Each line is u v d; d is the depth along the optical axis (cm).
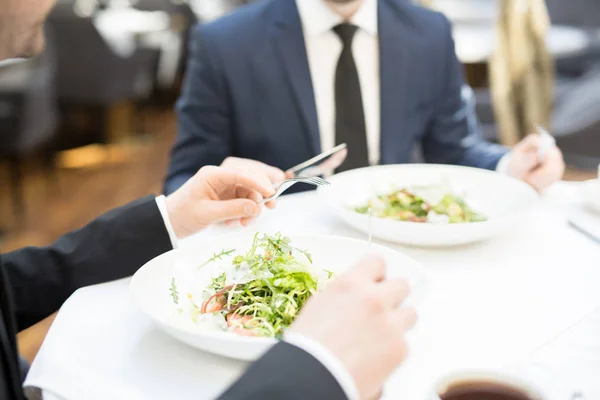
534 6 304
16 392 92
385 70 188
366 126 187
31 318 112
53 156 468
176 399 78
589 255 118
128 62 454
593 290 105
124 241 112
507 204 139
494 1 406
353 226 125
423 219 132
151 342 90
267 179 121
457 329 93
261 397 60
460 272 112
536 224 132
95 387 80
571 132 338
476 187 146
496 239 125
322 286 94
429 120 204
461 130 201
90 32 419
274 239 104
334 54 189
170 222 115
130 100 492
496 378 69
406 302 90
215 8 606
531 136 156
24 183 434
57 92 433
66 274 110
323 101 191
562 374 81
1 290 96
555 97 381
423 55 194
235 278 98
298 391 60
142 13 546
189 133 188
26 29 99
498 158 182
